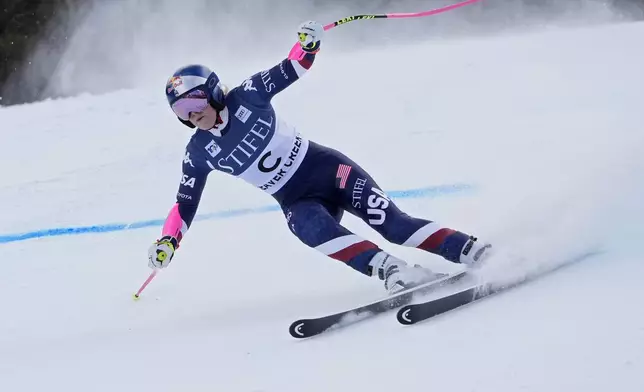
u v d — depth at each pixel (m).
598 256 13.67
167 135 27.02
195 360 12.91
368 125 25.08
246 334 13.46
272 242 17.48
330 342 12.73
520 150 20.78
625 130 20.78
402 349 12.13
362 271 13.43
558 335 11.72
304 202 13.89
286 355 12.58
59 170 24.94
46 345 14.21
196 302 15.10
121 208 21.22
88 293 16.16
